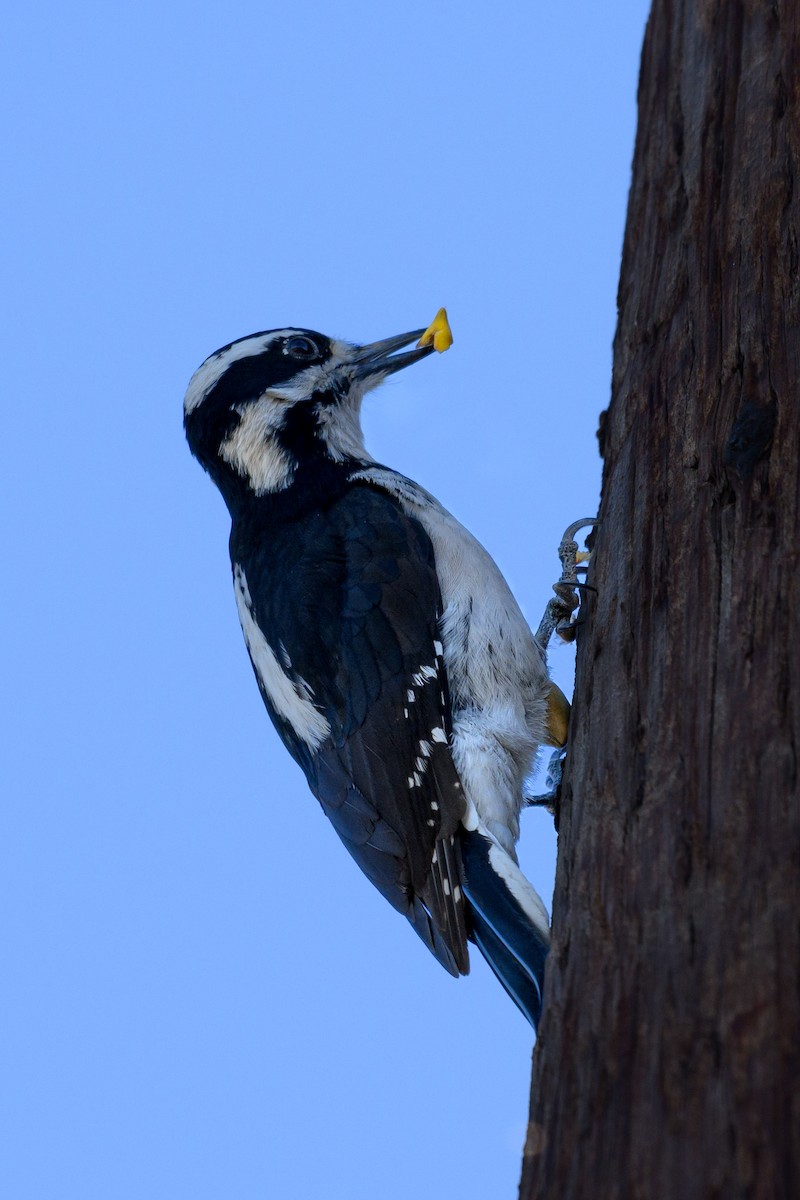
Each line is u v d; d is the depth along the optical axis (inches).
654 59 380.5
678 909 239.9
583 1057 235.8
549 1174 228.4
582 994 244.7
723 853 241.8
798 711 250.8
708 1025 221.0
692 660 275.4
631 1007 233.6
